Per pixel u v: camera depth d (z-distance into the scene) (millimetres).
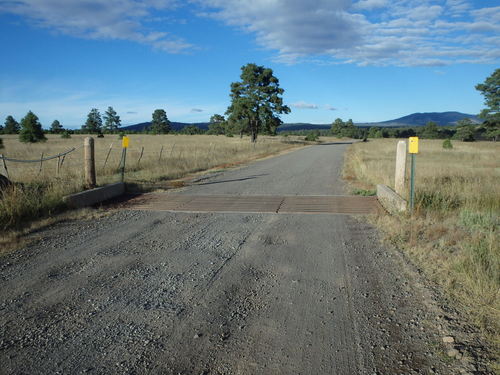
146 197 10211
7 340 3217
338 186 12258
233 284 4367
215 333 3301
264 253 5508
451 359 2848
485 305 3580
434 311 3576
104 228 6988
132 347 3102
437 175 13758
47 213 7820
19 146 37750
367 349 3021
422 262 4852
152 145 44250
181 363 2881
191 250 5668
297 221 7508
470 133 75875
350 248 5664
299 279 4492
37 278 4574
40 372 2787
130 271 4797
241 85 54531
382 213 7809
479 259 4391
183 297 4031
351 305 3785
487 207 7633
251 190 11461
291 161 23859
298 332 3295
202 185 12695
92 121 154625
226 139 69625
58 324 3484
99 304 3875
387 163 19844
